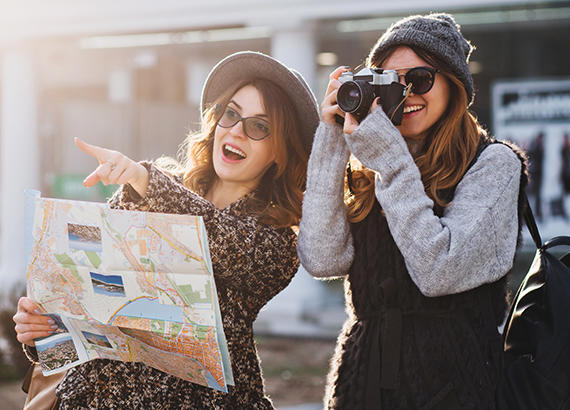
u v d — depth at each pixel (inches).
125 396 71.3
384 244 69.6
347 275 73.7
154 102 393.4
